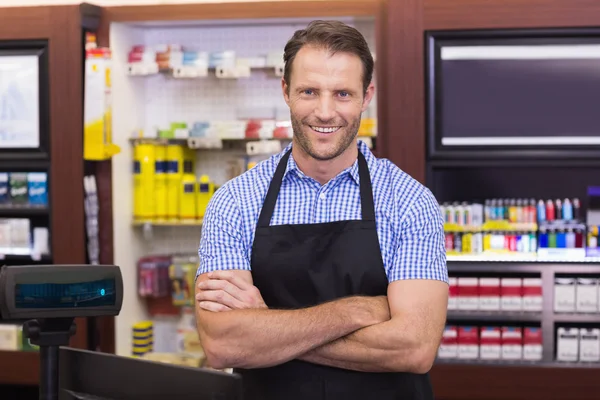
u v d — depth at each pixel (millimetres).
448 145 4684
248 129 5066
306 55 1997
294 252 2135
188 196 5191
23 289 1343
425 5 4590
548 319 4766
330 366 2055
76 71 4898
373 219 2139
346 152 2156
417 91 4617
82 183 4926
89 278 1390
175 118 5469
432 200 2211
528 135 4668
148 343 5258
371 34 5078
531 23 4555
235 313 2016
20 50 4988
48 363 1406
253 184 2234
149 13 4945
